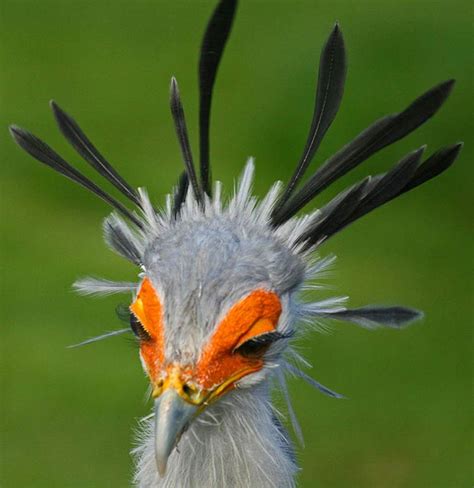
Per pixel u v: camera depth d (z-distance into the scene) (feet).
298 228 20.10
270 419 19.89
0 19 69.62
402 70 52.39
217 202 20.31
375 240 47.47
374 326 20.89
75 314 41.73
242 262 18.57
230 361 18.35
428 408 38.11
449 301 43.16
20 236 46.85
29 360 39.37
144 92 59.52
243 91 55.72
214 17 20.39
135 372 38.91
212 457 19.54
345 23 59.31
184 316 17.98
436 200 50.57
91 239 46.62
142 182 48.65
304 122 51.16
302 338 21.06
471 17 56.39
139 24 69.41
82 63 63.57
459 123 49.98
